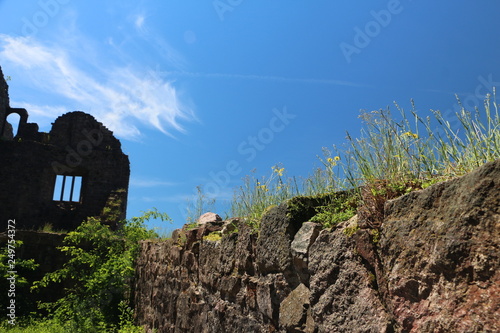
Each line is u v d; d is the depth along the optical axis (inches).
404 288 62.3
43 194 793.6
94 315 357.7
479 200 52.9
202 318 167.5
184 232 226.8
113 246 435.2
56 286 479.5
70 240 508.7
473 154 73.0
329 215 96.2
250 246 128.3
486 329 48.9
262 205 148.0
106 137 860.0
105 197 816.9
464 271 53.2
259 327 115.4
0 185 768.9
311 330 87.7
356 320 72.3
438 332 55.3
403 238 64.2
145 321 299.1
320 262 85.7
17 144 792.9
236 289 134.8
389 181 84.7
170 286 231.6
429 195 61.5
